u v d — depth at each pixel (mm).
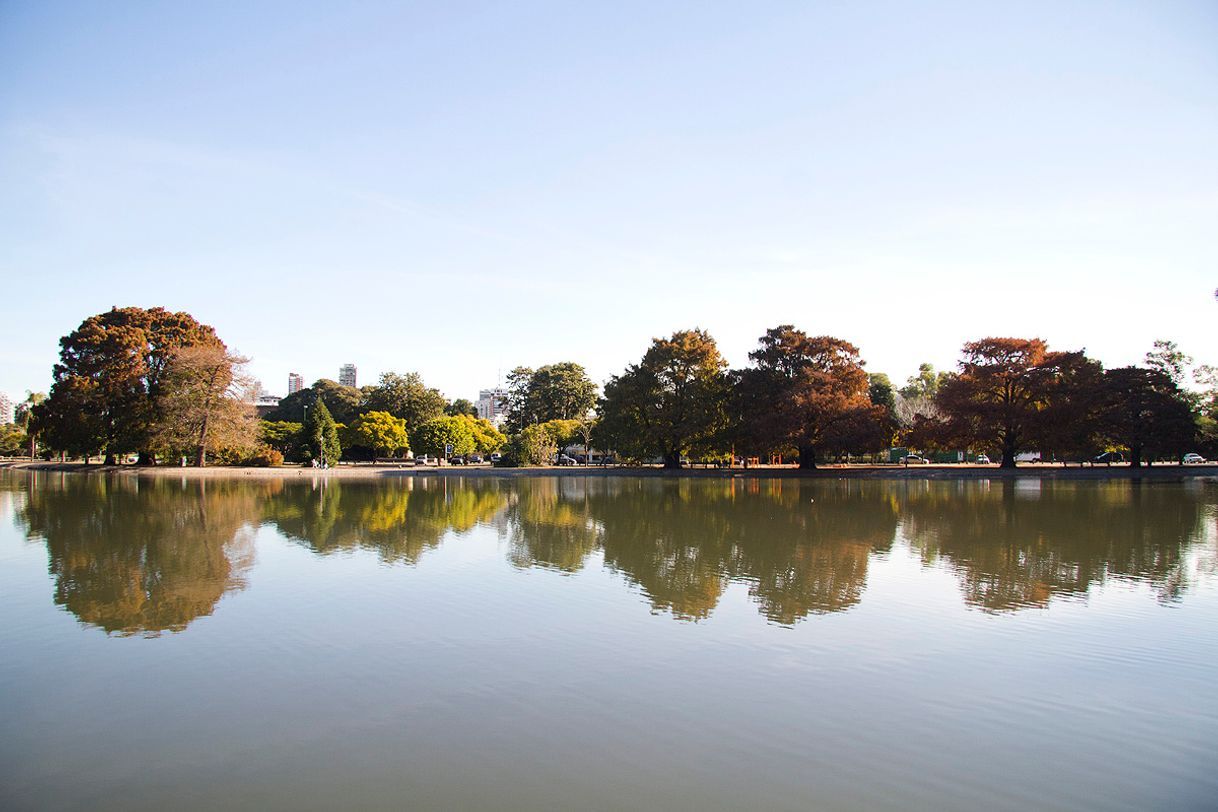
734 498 41594
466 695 10281
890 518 30953
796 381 63969
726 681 10828
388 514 32594
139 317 71062
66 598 15828
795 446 64375
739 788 7824
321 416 78500
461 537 25047
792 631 13328
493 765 8305
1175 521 29641
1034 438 61219
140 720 9477
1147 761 8453
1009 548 22625
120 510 33719
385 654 12000
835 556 21188
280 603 15312
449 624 13703
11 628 13531
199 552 21703
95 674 11117
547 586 16969
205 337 73188
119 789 7801
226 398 66875
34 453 101562
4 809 7395
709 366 69312
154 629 13445
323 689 10516
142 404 67000
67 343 68562
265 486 51594
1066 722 9461
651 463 86000
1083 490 47156
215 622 13883
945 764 8367
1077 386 61750
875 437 61906
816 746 8773
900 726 9344
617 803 7535
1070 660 11781
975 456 95562
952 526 28125
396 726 9297
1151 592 16469
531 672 11172
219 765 8312
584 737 8984
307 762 8375
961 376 66500
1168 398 63656
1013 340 62375
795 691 10453
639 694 10328
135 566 19484
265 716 9594
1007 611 14734
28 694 10352
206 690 10477
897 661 11734
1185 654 12062
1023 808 7473
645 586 16969
